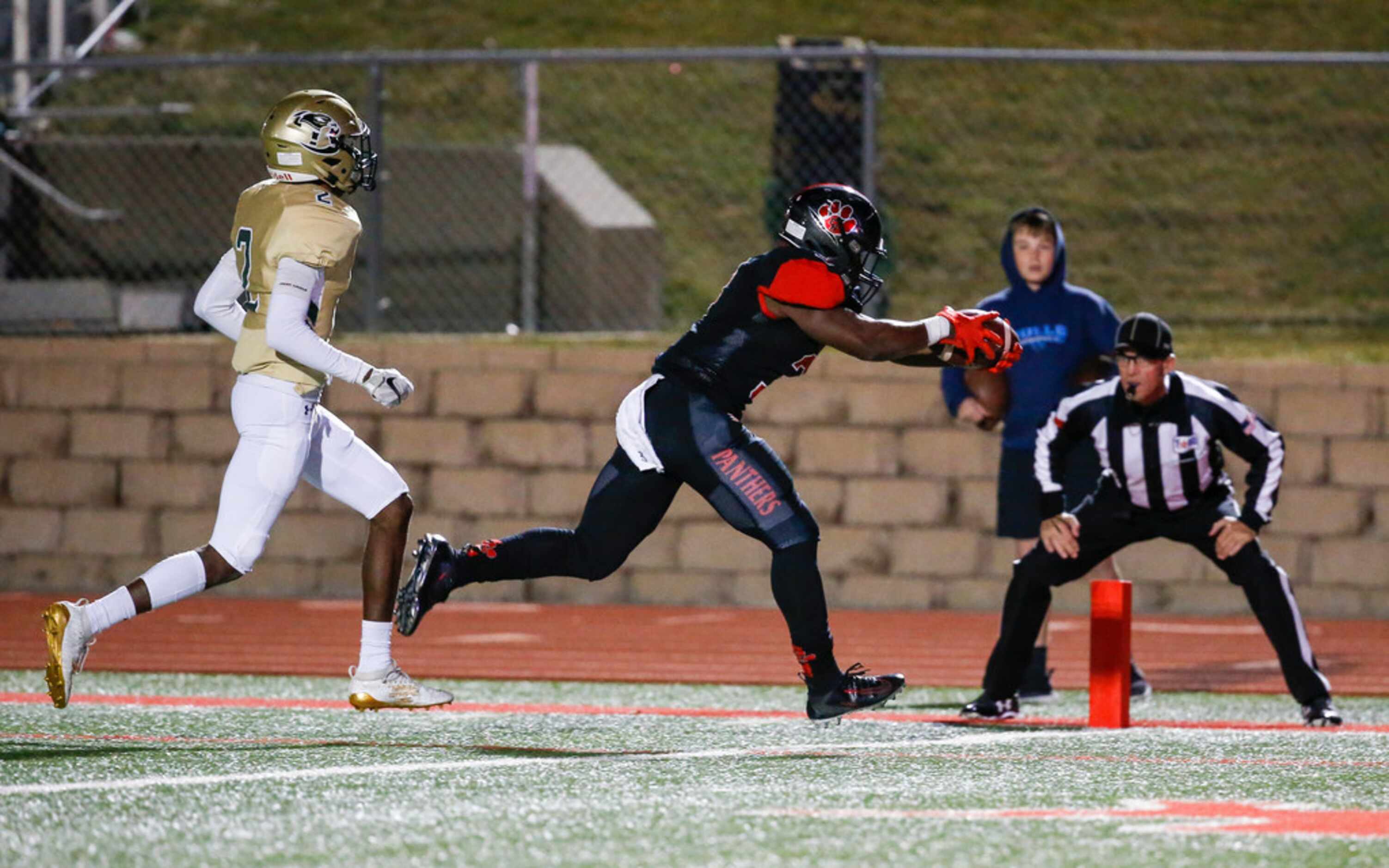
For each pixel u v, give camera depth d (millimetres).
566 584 36312
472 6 72438
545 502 36375
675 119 58531
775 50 36062
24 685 23562
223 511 17531
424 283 45438
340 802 13680
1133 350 20359
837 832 12562
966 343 17203
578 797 13961
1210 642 30859
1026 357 23609
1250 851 12109
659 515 17703
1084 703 23094
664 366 17344
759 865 11445
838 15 70875
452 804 13609
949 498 35656
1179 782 15305
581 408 36375
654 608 35656
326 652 28203
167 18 70312
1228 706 22828
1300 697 20672
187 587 17406
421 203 45562
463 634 30906
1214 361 35500
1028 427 23641
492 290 45969
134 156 45688
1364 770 16281
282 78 61375
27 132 47188
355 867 11352
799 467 35938
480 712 20938
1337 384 34969
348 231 17156
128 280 45469
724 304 17156
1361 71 61438
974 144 56969
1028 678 23297
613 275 45938
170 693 22906
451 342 38094
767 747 17578
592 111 59156
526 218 40875
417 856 11680
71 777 14883
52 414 37281
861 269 17000
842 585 35906
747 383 17141
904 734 19031
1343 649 30000
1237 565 20906
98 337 40250
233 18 70812
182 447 37125
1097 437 20938
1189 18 69938
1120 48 67625
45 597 36500
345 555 36906
